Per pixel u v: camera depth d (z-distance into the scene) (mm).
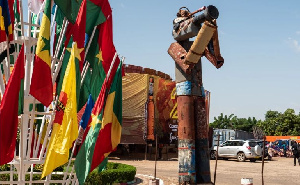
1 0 5512
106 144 6379
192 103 10133
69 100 5688
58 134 5590
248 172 20672
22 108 5371
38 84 5441
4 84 6168
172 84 31750
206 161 10047
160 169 21859
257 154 29391
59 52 6957
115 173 13656
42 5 5809
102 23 6816
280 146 41375
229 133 41438
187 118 10000
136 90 29281
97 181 12742
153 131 29422
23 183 5707
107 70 6762
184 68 9875
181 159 9938
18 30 6195
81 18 5973
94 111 6461
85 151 6184
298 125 70375
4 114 5148
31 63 5922
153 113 29719
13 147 5246
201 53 9570
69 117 5629
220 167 23906
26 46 5770
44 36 5586
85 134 6504
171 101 31484
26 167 5758
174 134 31422
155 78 30484
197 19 9570
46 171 5457
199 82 10305
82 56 5977
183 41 10445
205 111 10320
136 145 38062
